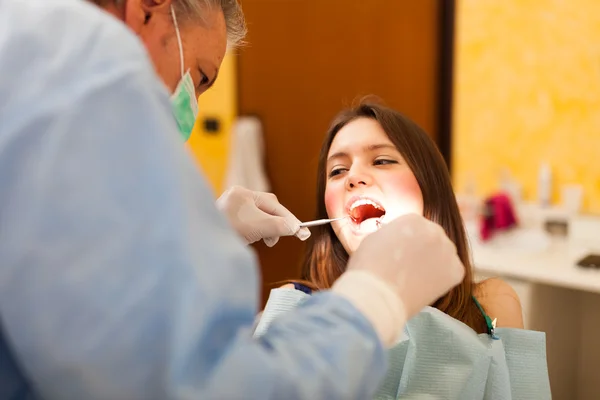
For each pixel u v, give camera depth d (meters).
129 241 0.52
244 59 3.24
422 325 1.07
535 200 2.61
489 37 2.64
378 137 1.26
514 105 2.62
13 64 0.58
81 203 0.52
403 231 0.72
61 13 0.61
